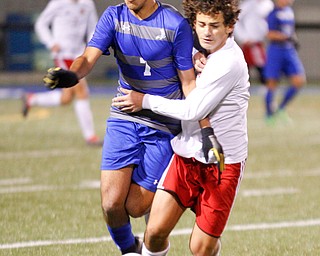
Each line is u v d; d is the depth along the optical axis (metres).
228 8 11.71
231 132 12.22
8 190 21.00
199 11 11.76
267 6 40.31
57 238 16.28
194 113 11.92
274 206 19.50
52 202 19.59
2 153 26.97
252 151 27.98
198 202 12.29
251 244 15.97
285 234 16.81
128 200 12.86
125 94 12.73
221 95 11.95
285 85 55.84
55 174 23.25
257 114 40.25
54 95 30.73
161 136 12.91
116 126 13.00
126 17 12.52
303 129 34.31
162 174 12.77
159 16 12.43
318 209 19.22
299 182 22.55
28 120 36.47
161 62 12.53
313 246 15.80
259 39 40.59
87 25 28.98
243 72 12.12
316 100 47.09
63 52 28.73
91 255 15.01
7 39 55.94
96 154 26.91
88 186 21.61
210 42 11.88
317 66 59.59
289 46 35.94
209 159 11.79
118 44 12.59
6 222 17.56
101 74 58.12
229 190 12.14
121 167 12.74
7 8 56.50
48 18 28.89
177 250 15.41
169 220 12.21
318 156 27.02
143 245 12.64
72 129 33.41
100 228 17.11
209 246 12.20
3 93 48.25
